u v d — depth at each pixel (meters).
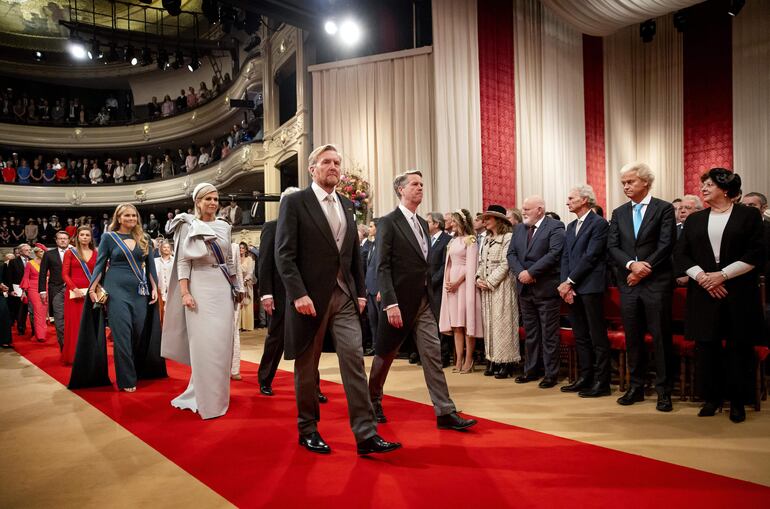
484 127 9.47
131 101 23.48
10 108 21.48
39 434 3.29
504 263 4.89
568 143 11.10
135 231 4.91
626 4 9.65
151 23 19.52
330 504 2.12
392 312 3.12
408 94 9.29
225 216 15.84
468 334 5.11
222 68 19.70
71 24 15.51
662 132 12.40
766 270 4.35
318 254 2.76
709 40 11.87
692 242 3.51
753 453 2.69
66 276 6.16
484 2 9.77
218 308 3.76
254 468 2.57
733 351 3.37
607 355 4.14
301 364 2.84
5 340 8.20
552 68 10.92
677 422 3.31
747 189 11.28
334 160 2.86
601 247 4.14
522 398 4.05
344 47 10.37
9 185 20.09
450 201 8.95
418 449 2.79
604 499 2.12
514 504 2.09
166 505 2.18
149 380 5.12
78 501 2.24
